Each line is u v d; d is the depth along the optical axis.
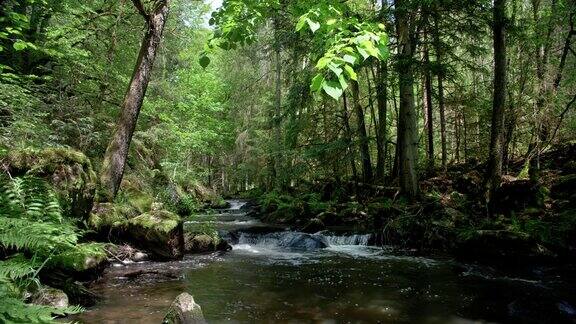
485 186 11.35
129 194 11.05
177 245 8.70
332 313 5.44
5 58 13.02
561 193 11.08
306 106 17.48
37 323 2.39
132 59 15.43
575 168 13.03
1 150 6.89
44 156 7.07
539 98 12.90
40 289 4.52
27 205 5.48
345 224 14.34
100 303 5.32
